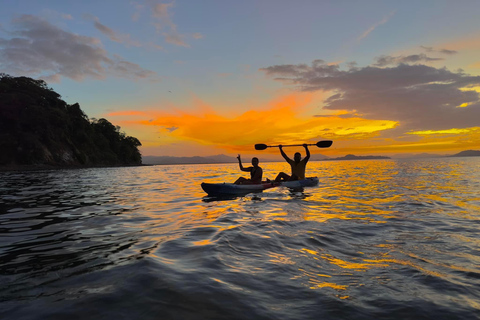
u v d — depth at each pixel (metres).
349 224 4.16
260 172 9.17
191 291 1.88
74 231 3.90
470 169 22.19
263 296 1.87
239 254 2.73
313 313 1.67
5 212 5.42
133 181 15.01
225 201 6.80
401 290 2.00
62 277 2.21
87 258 2.69
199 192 9.35
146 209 5.82
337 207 5.73
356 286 2.06
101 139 77.81
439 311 1.71
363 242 3.24
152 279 2.07
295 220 4.43
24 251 2.96
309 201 6.59
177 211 5.56
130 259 2.61
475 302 1.83
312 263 2.54
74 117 66.81
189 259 2.55
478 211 5.29
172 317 1.56
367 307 1.75
